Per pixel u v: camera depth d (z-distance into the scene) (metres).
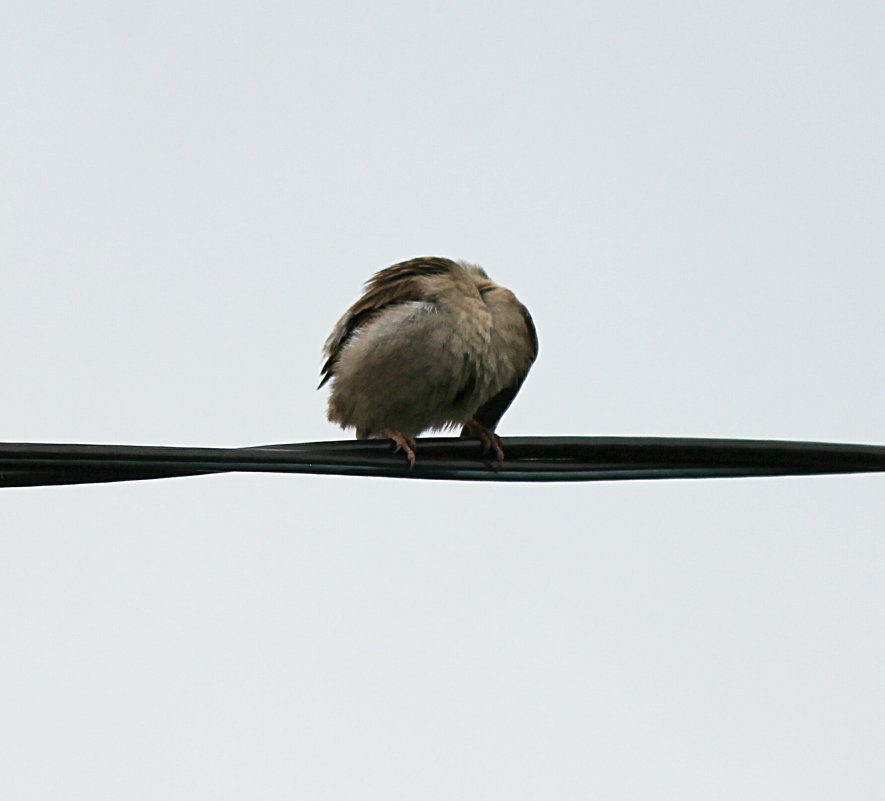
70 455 9.64
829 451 11.23
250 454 10.18
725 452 11.17
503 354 13.66
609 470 11.20
